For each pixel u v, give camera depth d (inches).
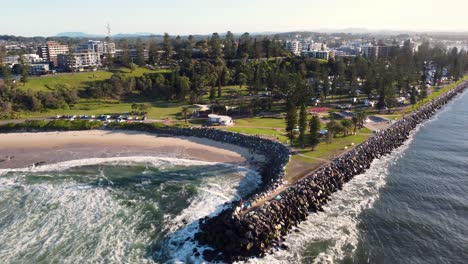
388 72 6899.6
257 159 3545.8
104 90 6466.5
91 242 2175.2
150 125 4571.9
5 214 2501.2
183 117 4990.2
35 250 2094.0
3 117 5034.5
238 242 2052.2
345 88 7003.0
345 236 2255.2
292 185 2647.6
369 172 3302.2
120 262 1993.1
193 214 2465.6
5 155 3759.8
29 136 4426.7
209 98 6186.0
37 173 3262.8
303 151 3486.7
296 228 2337.6
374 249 2140.7
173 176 3152.1
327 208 2603.3
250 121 4817.9
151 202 2664.9
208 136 4229.8
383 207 2628.0
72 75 7199.8
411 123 4923.7
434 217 2509.8
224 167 3353.8
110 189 2903.5
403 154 3828.7
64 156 3713.1
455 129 4879.4
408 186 2999.5
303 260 2017.7
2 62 7381.9
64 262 1989.4
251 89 6727.4
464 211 2596.0
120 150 3878.0
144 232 2272.4
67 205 2635.3
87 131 4591.5
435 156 3754.9
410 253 2118.6
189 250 2086.6
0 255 2043.6
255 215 2214.6
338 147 3614.7
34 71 7815.0
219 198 2689.5
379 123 4734.3
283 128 4419.3
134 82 6875.0
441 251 2143.2
